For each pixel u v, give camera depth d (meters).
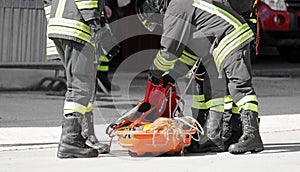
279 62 27.69
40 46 20.08
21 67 19.53
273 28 24.59
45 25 20.11
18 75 19.91
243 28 10.56
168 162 10.12
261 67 25.91
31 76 19.97
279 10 24.62
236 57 10.55
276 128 13.52
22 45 20.03
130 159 10.36
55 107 17.09
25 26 20.02
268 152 10.91
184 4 10.42
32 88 19.97
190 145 10.88
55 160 10.30
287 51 27.34
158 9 10.82
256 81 22.92
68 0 10.24
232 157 10.48
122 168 9.69
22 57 20.06
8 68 19.73
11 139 12.27
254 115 10.66
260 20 24.47
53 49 10.73
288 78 23.95
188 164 9.95
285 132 13.08
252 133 10.67
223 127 11.06
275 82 22.73
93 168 9.69
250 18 11.04
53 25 10.27
